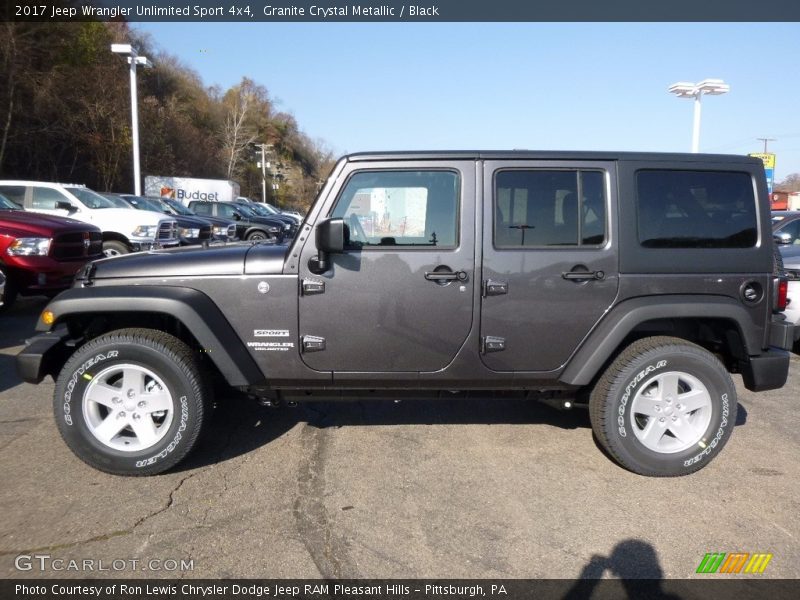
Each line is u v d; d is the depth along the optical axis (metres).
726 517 3.29
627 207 3.67
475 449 4.14
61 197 11.95
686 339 4.10
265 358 3.66
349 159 3.61
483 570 2.80
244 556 2.87
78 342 3.87
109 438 3.62
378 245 3.62
